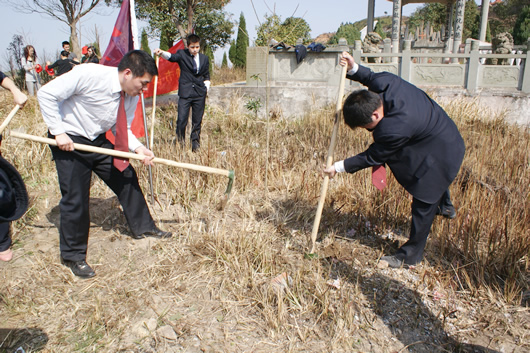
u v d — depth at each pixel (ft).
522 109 27.12
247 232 12.68
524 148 19.92
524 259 11.43
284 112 28.17
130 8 13.52
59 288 10.19
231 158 17.46
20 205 8.18
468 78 27.96
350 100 9.89
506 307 9.96
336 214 13.70
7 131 19.72
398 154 10.41
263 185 16.40
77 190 10.30
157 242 12.26
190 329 9.09
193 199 15.17
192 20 41.37
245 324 9.27
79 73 9.43
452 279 10.77
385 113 10.01
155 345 8.61
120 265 11.19
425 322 9.50
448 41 48.19
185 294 10.16
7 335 8.64
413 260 11.34
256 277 10.69
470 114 25.05
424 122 9.81
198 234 12.75
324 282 10.38
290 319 9.43
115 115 10.28
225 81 52.70
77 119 10.14
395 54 28.37
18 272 10.75
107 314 9.39
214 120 25.76
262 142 22.39
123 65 9.80
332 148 10.90
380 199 13.97
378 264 11.41
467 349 8.77
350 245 12.50
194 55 19.61
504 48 33.55
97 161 10.79
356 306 9.84
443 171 10.25
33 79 33.24
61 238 10.53
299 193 15.10
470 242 11.67
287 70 29.09
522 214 13.05
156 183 15.64
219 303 9.89
